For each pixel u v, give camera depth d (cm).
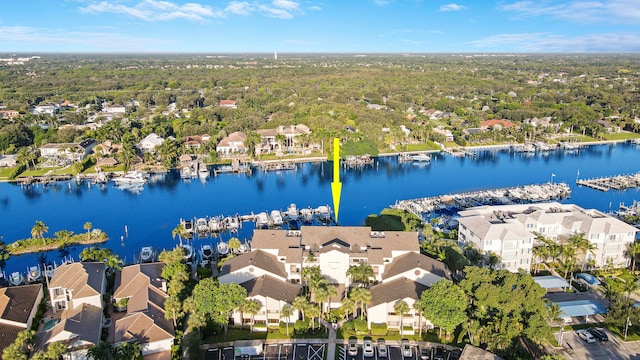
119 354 7756
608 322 9106
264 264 10212
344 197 19212
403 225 13900
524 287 8956
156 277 10669
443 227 15038
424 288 9669
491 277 9362
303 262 10369
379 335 9081
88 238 14512
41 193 19925
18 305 9306
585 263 11812
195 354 8119
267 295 9344
